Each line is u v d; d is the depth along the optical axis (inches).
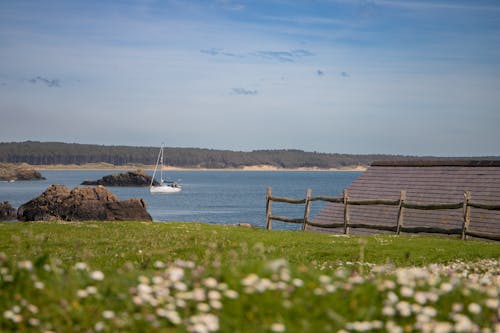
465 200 820.6
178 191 6304.1
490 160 1054.4
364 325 230.7
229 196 5383.9
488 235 786.2
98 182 7396.7
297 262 549.6
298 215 3393.2
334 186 7623.0
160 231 816.9
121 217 1844.2
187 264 287.1
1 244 658.2
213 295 242.4
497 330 233.6
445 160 1129.4
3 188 6530.5
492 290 278.4
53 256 541.6
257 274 278.8
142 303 243.9
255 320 235.8
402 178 1159.0
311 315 241.9
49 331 227.1
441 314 256.5
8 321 235.0
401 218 892.6
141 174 7406.5
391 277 314.3
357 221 1128.2
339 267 513.7
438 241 758.5
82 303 251.9
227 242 686.5
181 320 233.3
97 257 548.7
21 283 267.6
